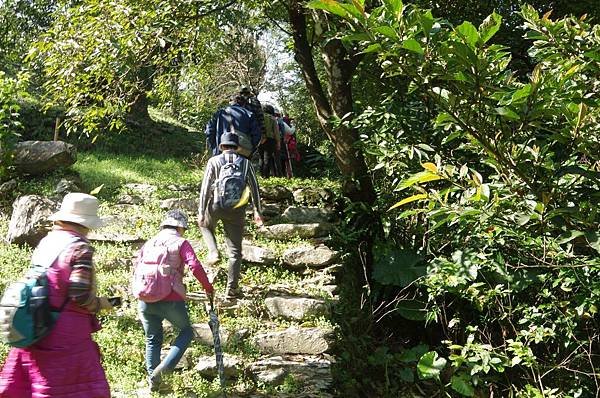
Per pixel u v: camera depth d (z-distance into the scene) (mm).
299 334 6461
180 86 11344
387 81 9305
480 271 7387
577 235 4070
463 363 7363
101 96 9414
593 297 6430
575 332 7035
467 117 4055
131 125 17219
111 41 8461
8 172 9547
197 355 6137
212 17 9969
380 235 8914
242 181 6832
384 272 8211
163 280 5406
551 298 7219
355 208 8953
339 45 8953
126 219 8719
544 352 7430
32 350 3795
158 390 5461
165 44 8750
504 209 4391
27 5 16094
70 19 8961
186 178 11625
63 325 3814
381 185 9195
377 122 8344
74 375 3814
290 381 5953
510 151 4203
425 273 8117
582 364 7184
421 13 3615
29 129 14898
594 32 4121
